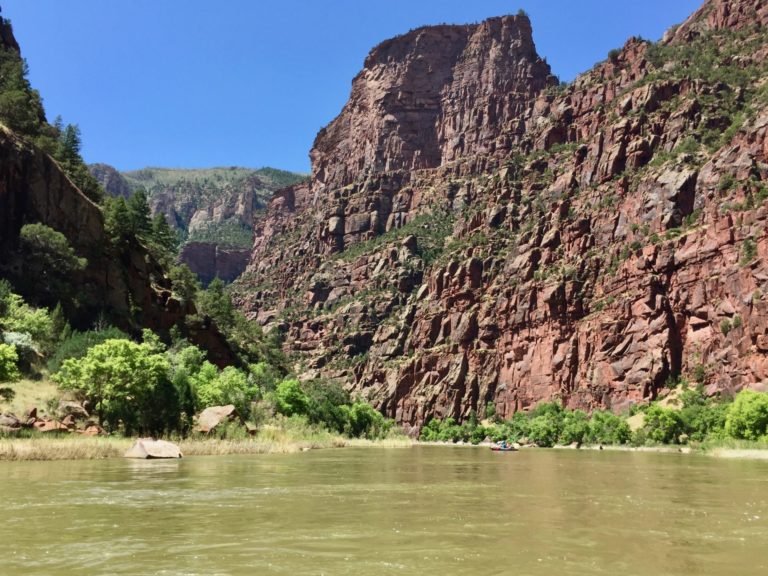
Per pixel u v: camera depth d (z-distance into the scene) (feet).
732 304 570.87
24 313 307.17
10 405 230.27
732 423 376.48
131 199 494.59
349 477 143.54
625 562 55.16
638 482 139.54
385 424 612.70
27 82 488.02
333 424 467.11
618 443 483.51
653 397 612.70
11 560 53.98
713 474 167.02
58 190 394.11
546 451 410.52
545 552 58.90
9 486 105.70
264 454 232.73
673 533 69.62
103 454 179.22
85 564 52.70
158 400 244.63
